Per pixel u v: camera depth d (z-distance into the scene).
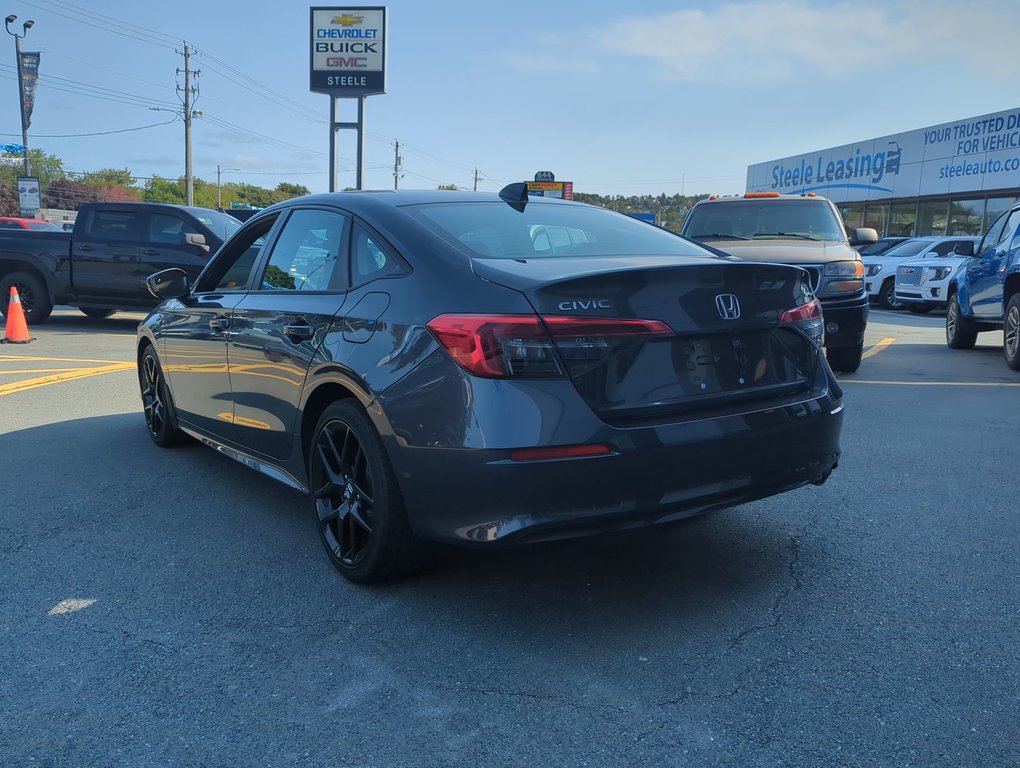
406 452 3.15
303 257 4.15
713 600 3.45
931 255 18.84
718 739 2.50
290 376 3.90
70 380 8.75
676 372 3.17
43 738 2.53
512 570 3.76
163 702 2.72
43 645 3.10
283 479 4.27
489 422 2.90
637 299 3.10
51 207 73.81
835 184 32.16
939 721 2.57
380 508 3.36
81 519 4.46
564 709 2.66
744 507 4.58
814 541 4.08
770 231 9.80
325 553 3.95
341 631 3.20
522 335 2.92
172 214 12.98
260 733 2.55
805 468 3.48
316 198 4.30
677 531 4.23
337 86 29.36
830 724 2.56
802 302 3.66
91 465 5.51
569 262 3.38
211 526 4.37
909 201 27.70
